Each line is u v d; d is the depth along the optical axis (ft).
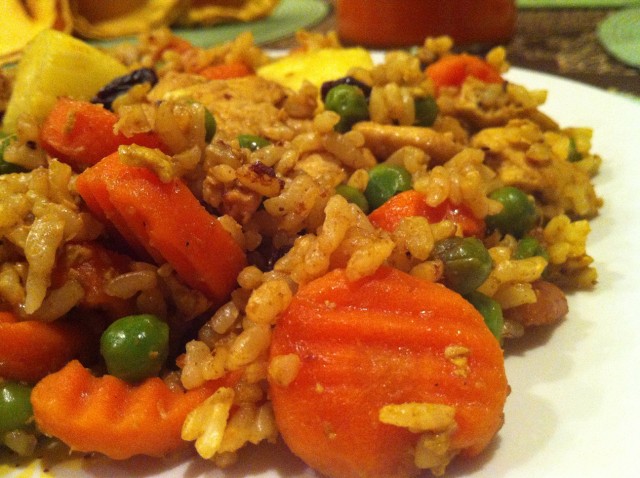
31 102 0.40
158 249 0.28
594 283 0.34
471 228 0.32
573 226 0.35
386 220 0.32
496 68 0.52
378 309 0.24
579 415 0.26
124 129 0.29
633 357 0.29
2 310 0.28
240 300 0.28
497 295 0.31
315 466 0.25
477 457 0.25
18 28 0.74
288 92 0.43
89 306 0.29
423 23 0.70
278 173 0.32
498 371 0.24
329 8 0.99
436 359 0.24
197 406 0.26
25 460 0.27
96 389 0.26
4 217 0.29
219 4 0.91
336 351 0.24
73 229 0.29
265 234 0.31
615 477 0.24
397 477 0.24
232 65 0.50
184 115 0.30
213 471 0.25
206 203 0.31
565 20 0.83
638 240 0.37
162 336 0.28
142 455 0.26
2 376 0.28
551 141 0.41
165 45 0.57
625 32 0.73
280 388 0.24
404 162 0.36
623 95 0.56
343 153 0.36
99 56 0.43
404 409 0.23
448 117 0.43
